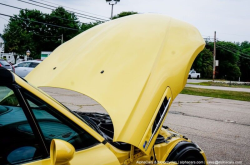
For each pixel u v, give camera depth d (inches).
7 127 62.1
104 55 97.3
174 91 94.3
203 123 298.0
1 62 637.3
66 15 2726.4
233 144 218.8
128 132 74.2
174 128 263.6
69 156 56.0
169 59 97.0
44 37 2746.1
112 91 83.8
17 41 1835.6
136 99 81.4
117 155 75.6
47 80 95.0
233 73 3189.0
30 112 60.6
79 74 91.7
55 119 66.1
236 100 602.5
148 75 88.4
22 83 61.9
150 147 78.6
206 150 198.4
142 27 108.0
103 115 123.6
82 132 70.1
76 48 110.0
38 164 57.3
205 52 2923.2
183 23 118.9
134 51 96.7
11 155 58.2
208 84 1357.0
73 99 407.5
